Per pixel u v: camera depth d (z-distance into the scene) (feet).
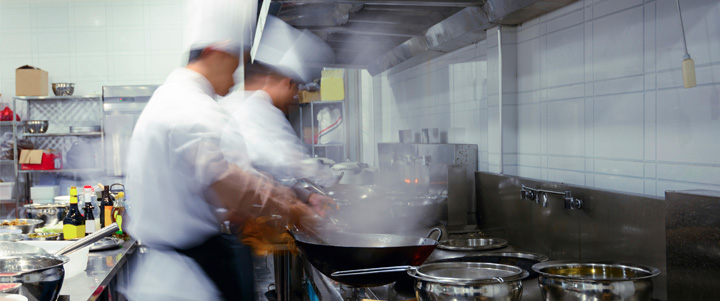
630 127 5.99
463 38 9.07
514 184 7.84
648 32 5.65
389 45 11.03
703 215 3.97
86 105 22.89
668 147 5.42
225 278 7.99
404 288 5.46
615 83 6.23
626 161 6.10
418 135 11.87
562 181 7.42
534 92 8.09
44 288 5.28
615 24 6.19
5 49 22.84
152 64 23.08
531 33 8.09
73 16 22.93
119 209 11.57
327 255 5.03
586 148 6.84
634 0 5.86
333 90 14.71
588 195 6.11
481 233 8.61
